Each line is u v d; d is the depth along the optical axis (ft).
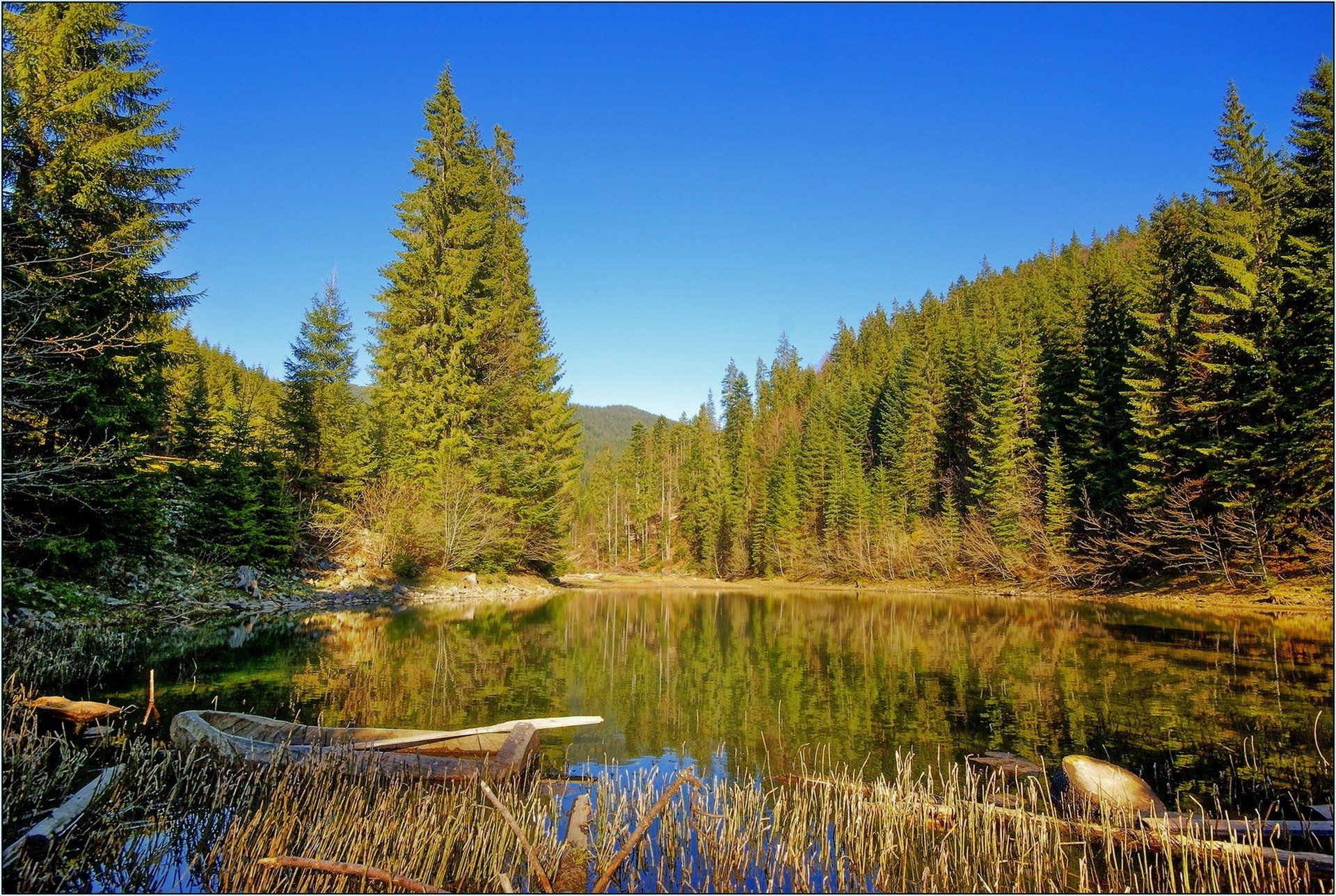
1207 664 48.39
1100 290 135.33
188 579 66.18
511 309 134.10
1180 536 95.45
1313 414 76.74
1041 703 38.32
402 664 47.29
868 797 23.17
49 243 44.01
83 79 48.42
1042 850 19.16
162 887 16.26
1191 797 24.29
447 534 107.45
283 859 16.60
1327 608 74.23
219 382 192.95
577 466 145.59
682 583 220.64
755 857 19.07
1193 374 97.04
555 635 67.67
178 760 23.39
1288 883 17.19
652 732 32.78
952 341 222.48
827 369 334.24
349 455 105.81
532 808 20.54
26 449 44.65
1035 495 140.05
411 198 118.83
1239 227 100.89
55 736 24.02
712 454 284.20
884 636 70.33
